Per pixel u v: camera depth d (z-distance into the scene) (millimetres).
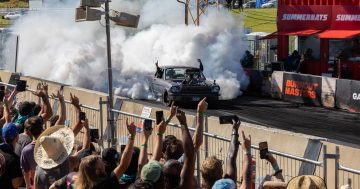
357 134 24016
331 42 36875
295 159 11266
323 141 12461
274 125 26188
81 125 10820
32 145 10758
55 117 12859
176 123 15422
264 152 9289
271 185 8656
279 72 33844
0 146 10492
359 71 34969
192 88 31016
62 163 9766
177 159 9375
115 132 16500
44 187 9945
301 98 32188
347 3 35875
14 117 14188
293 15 39281
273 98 34281
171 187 8258
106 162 9117
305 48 38906
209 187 8047
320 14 37438
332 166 11391
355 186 11195
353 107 29281
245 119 27797
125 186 9352
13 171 10484
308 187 7062
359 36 35250
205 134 13281
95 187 8008
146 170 7809
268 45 42469
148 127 9461
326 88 30719
